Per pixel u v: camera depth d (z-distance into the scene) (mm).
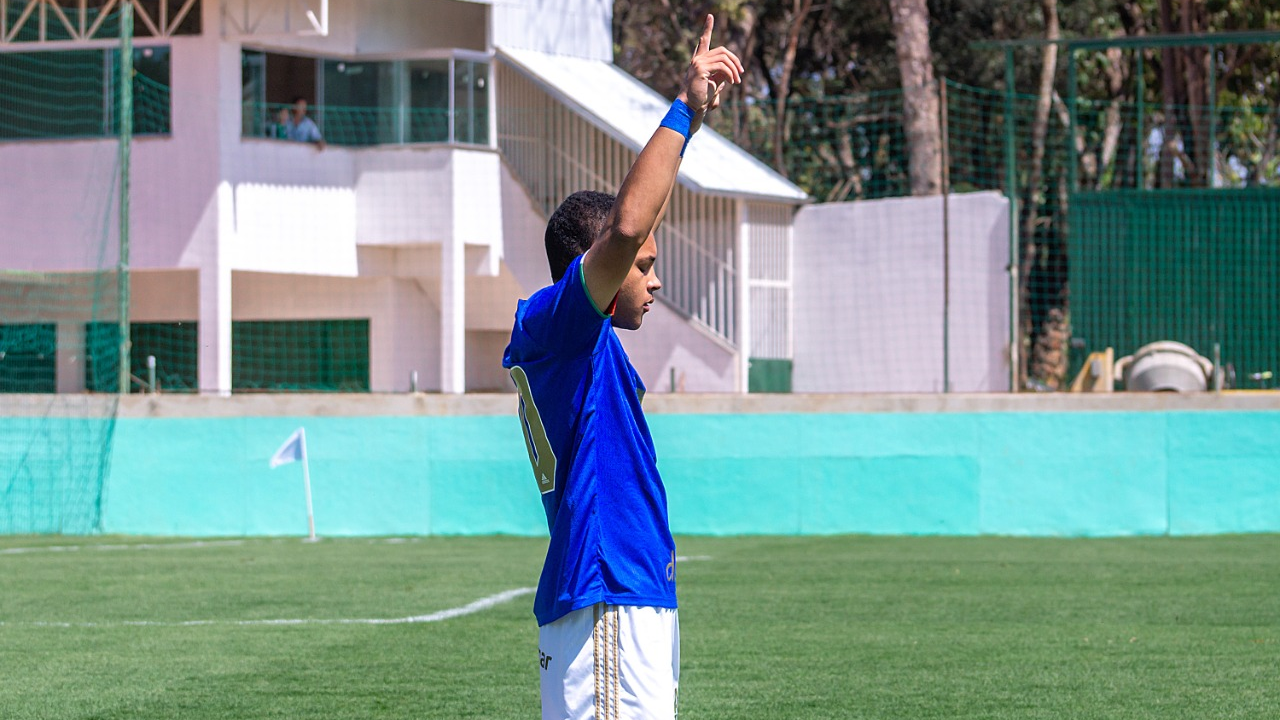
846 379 61438
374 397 38812
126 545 36062
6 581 28188
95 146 56094
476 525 38312
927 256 59531
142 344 60406
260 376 61875
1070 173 56875
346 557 32562
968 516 36875
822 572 28859
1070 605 24156
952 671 18266
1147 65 89688
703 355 60000
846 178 85938
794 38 82438
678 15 87188
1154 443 36750
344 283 60656
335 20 58594
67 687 17531
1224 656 19266
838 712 15914
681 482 37594
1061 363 71750
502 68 60875
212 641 20875
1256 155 90438
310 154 57812
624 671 8109
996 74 87125
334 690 17266
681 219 61688
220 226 55281
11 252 56875
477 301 62125
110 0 56125
